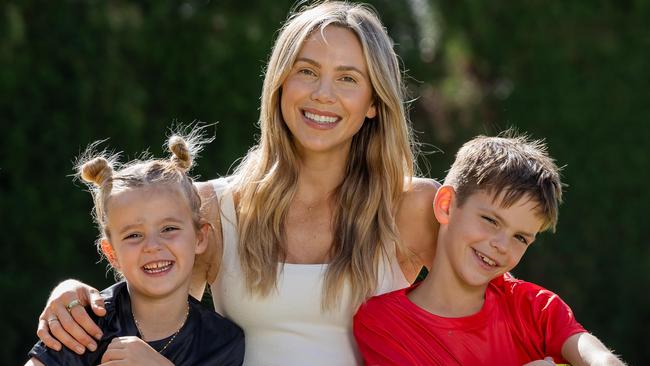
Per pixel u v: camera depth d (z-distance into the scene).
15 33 9.29
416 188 4.07
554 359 3.70
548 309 3.76
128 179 3.70
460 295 3.77
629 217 12.30
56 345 3.49
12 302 9.31
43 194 9.52
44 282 9.50
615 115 12.38
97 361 3.58
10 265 9.41
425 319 3.74
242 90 10.54
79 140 9.60
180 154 3.86
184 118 10.37
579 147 12.41
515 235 3.70
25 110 9.41
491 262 3.70
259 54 10.60
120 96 9.81
